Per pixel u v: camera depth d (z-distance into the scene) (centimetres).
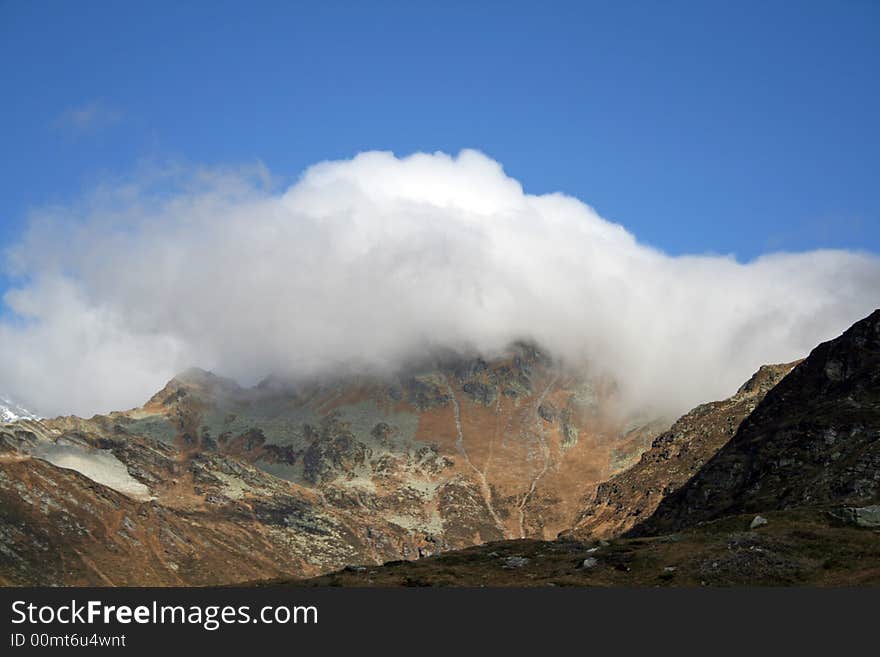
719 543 13462
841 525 13662
